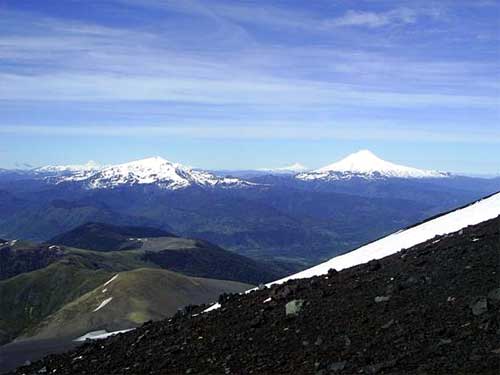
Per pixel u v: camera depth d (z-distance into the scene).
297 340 25.81
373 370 19.92
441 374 18.56
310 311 28.91
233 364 25.06
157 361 28.22
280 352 25.00
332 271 37.56
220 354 26.83
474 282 25.92
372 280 31.14
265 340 26.97
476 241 32.62
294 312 29.38
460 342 20.69
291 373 22.31
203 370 25.33
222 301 39.16
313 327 26.78
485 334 20.72
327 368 21.53
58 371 31.89
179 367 26.48
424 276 28.64
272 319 29.64
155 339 33.25
